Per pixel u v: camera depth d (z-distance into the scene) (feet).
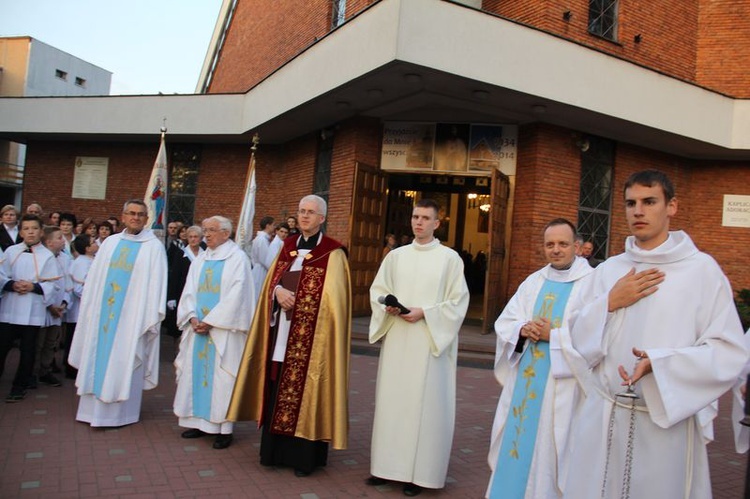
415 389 14.07
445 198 58.08
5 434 16.22
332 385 14.97
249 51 63.72
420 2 29.14
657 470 7.79
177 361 17.83
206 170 53.42
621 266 8.64
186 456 15.48
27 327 19.80
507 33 31.53
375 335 14.73
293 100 38.37
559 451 11.26
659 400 7.62
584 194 39.17
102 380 17.24
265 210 51.55
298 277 15.57
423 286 14.62
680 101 38.06
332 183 41.83
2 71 117.29
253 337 15.72
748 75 43.27
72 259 24.95
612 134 39.24
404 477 13.79
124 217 18.47
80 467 14.21
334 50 33.86
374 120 40.40
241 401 15.43
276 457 15.14
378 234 40.91
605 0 39.88
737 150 41.01
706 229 44.21
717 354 7.55
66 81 127.54
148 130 50.90
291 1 52.31
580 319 8.52
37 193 58.08
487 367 29.84
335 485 14.21
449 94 33.78
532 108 34.81
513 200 38.14
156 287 18.08
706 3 44.73
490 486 12.48
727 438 20.93
